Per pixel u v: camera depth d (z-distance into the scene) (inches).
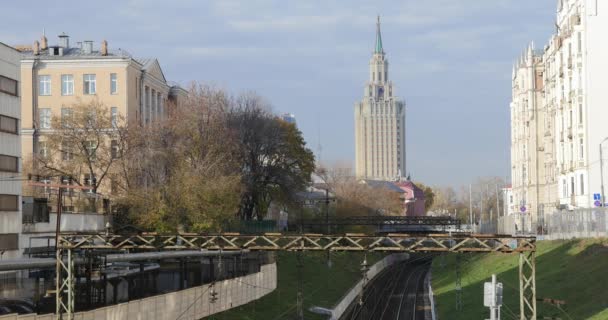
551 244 3759.8
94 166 3789.4
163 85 5088.6
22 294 2314.2
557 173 4660.4
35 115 4370.1
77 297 2329.0
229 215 3134.8
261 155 4505.4
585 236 3454.7
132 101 4468.5
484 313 2938.0
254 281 3287.4
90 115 3649.1
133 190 3075.8
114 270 2568.9
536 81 5880.9
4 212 2714.1
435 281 4682.6
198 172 3193.9
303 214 5733.3
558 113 4584.2
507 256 4023.1
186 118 3705.7
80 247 2031.3
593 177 4037.9
